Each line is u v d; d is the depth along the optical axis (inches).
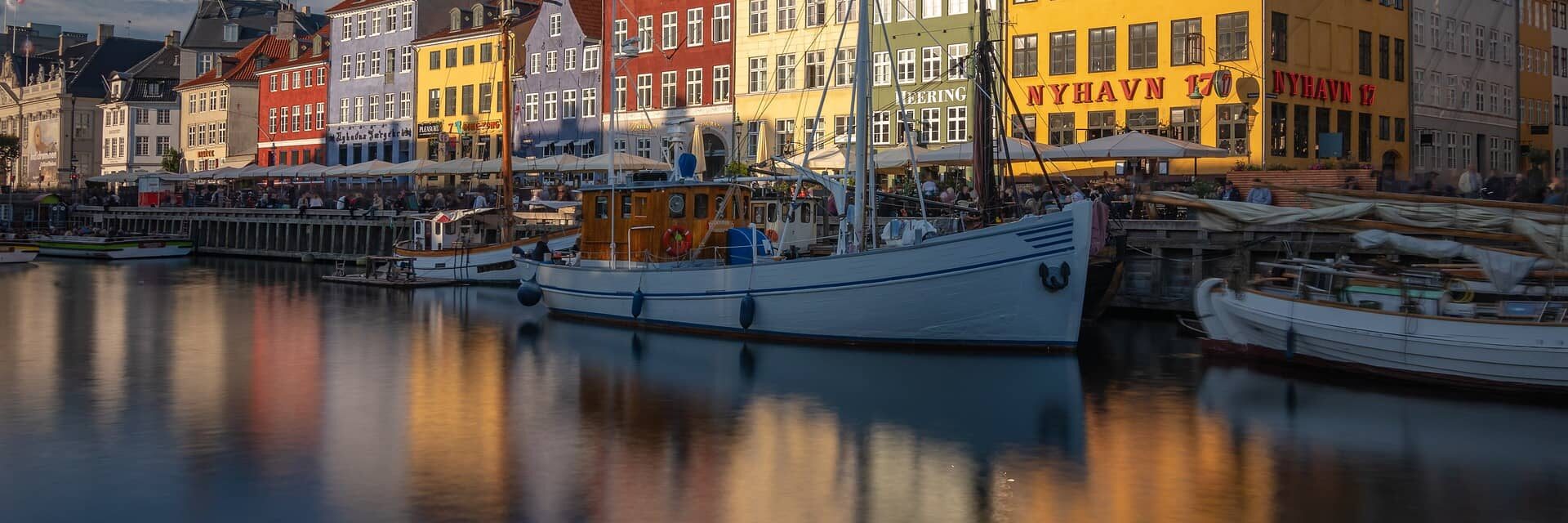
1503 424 805.2
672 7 2544.3
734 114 2423.7
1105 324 1243.2
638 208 1259.2
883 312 1061.8
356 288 1833.2
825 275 1082.7
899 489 677.9
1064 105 1999.3
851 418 843.4
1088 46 1972.2
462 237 1867.6
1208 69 1849.2
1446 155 2198.6
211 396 934.4
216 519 627.8
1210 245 1264.8
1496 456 735.7
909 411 861.2
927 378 963.3
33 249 2516.0
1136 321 1268.5
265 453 753.6
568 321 1336.1
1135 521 622.5
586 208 1321.4
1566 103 2610.7
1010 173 1211.2
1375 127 2032.5
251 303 1605.6
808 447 767.1
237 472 709.9
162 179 3245.6
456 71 3134.8
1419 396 885.8
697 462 733.9
